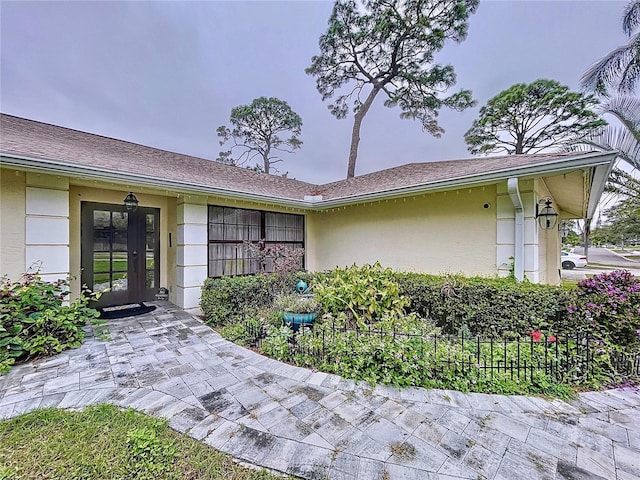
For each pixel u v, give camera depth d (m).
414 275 6.00
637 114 7.49
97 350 4.22
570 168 4.43
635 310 3.68
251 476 2.03
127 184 5.48
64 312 4.43
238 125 21.73
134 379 3.37
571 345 3.68
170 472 2.03
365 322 4.76
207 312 5.64
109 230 6.48
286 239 9.15
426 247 6.93
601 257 30.36
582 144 8.23
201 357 4.01
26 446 2.22
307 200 8.97
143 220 7.03
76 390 3.11
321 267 9.68
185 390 3.14
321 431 2.50
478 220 6.06
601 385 3.27
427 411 2.80
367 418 2.69
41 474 1.97
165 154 8.25
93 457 2.12
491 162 6.37
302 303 5.05
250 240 8.13
